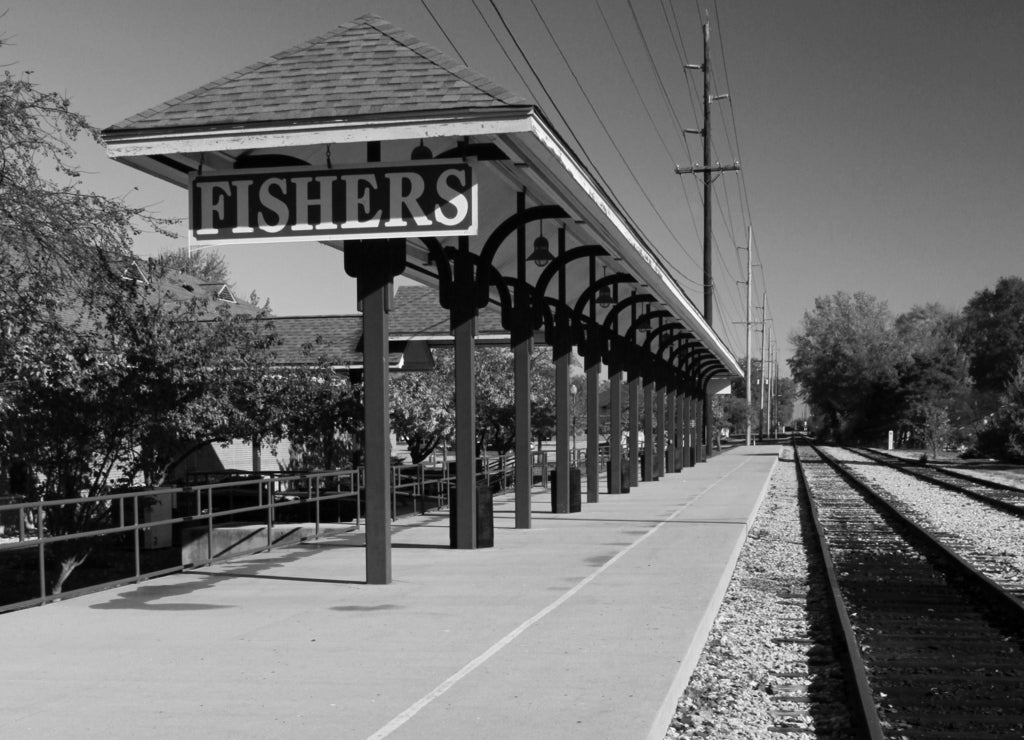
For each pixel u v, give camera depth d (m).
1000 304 102.62
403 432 27.30
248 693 6.70
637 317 27.05
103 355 12.38
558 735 5.75
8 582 15.46
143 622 9.15
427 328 27.91
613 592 10.57
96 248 12.12
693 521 18.23
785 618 10.27
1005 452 47.94
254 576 11.96
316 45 11.97
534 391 35.81
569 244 19.53
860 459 50.59
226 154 11.66
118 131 10.62
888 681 7.89
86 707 6.40
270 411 16.88
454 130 10.27
